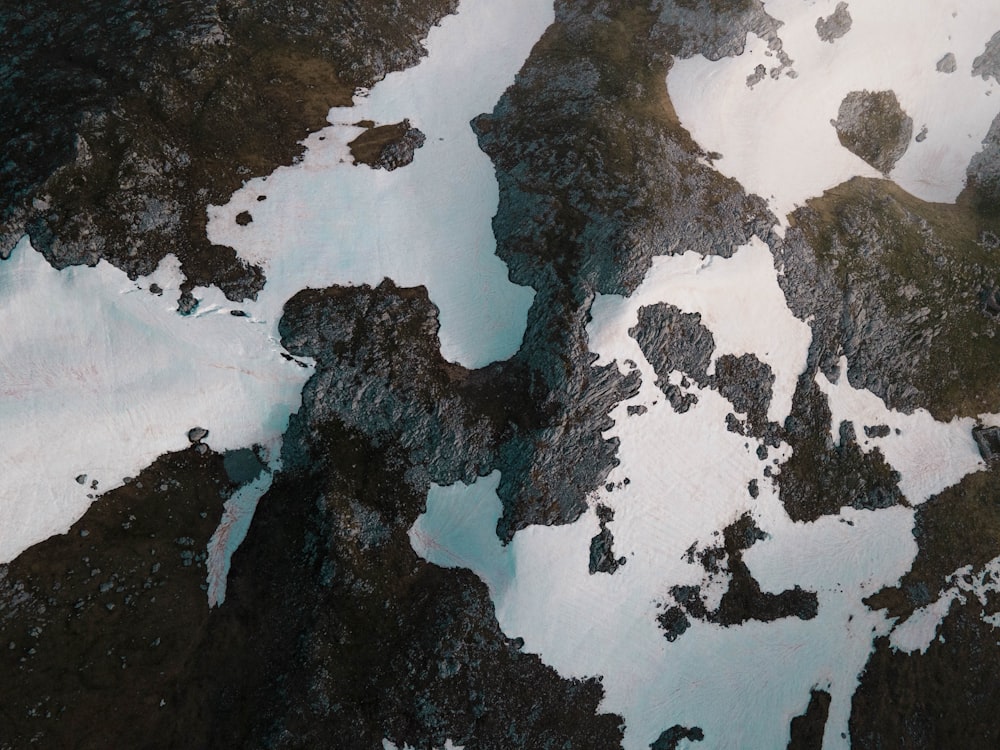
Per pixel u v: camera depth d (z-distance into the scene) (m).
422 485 43.97
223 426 43.50
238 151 48.84
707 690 43.09
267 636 40.12
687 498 45.38
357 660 39.78
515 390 45.22
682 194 50.12
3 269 41.31
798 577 46.47
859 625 46.59
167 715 37.84
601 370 45.00
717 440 46.97
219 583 41.44
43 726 35.69
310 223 48.00
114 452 41.19
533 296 47.44
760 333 49.53
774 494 47.41
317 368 44.62
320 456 43.78
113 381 41.75
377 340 45.41
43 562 38.41
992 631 48.22
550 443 43.47
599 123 51.34
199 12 51.31
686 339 47.22
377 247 48.25
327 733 38.12
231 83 50.16
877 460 50.41
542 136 52.00
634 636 42.72
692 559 44.69
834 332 51.69
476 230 50.12
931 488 50.84
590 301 46.06
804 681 44.66
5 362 40.19
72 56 48.94
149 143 46.00
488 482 43.91
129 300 42.81
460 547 43.25
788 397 49.44
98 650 37.78
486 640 40.81
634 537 43.84
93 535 39.81
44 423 39.94
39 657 36.72
